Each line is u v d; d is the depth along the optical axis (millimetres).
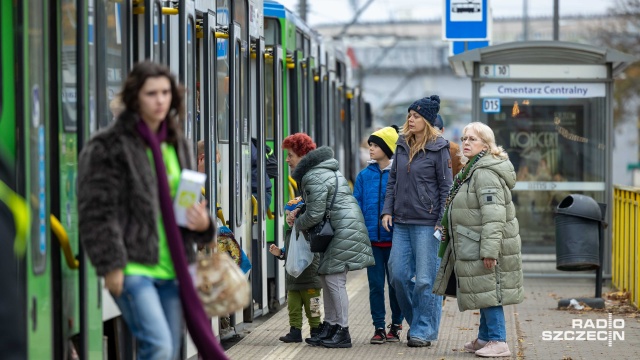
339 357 15164
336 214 15617
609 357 15352
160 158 8922
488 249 14719
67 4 9625
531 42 24984
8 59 8328
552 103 25594
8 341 8289
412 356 15281
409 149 15859
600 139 25531
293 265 15695
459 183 15164
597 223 21406
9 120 8328
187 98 13172
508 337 17203
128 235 8695
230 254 14523
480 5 28828
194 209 9141
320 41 27828
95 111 10125
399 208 15859
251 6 17797
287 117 21922
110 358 11133
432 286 15836
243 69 17094
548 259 28891
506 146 25812
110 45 10594
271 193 19641
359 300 22516
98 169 8609
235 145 16047
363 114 40281
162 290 9195
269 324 18641
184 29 12844
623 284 22891
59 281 9391
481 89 25562
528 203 26125
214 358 9125
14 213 8281
